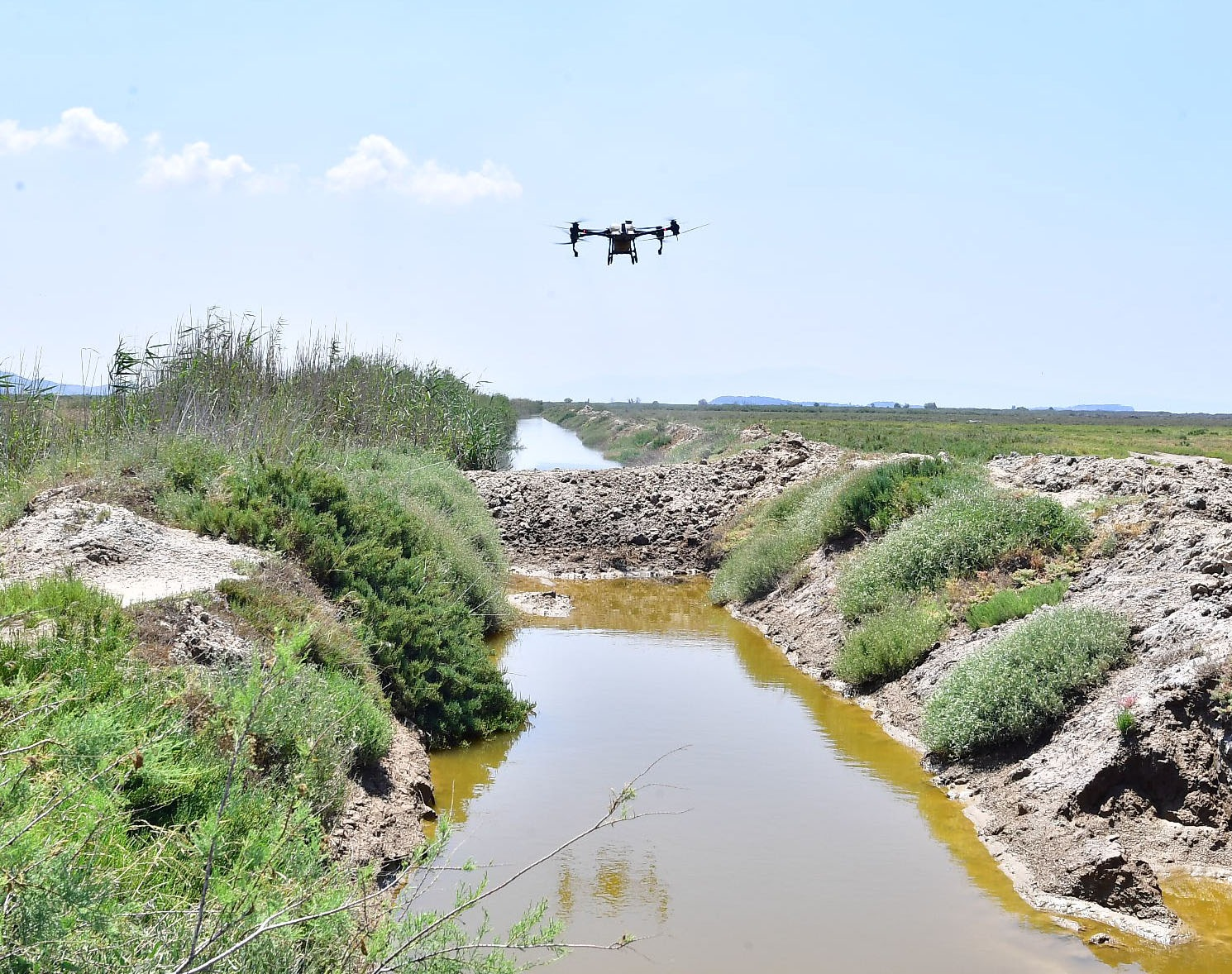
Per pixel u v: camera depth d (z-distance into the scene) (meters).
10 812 4.19
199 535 13.09
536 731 12.38
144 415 17.88
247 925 4.46
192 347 19.75
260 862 4.68
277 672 5.29
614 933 7.42
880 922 7.66
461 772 10.91
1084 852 8.30
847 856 8.83
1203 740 9.06
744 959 7.09
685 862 8.66
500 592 18.69
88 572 10.94
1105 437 60.56
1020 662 11.08
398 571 13.84
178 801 6.50
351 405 24.56
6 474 15.50
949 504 16.72
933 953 7.20
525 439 89.69
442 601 13.92
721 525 26.22
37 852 3.94
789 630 17.39
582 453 70.00
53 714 5.92
